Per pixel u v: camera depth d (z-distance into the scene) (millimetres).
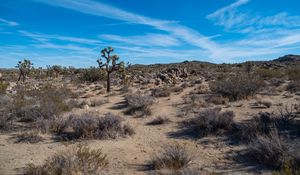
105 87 31578
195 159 7992
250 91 17641
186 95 20672
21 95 18469
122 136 10430
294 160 6949
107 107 17469
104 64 26188
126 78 36500
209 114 11281
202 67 74250
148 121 13125
